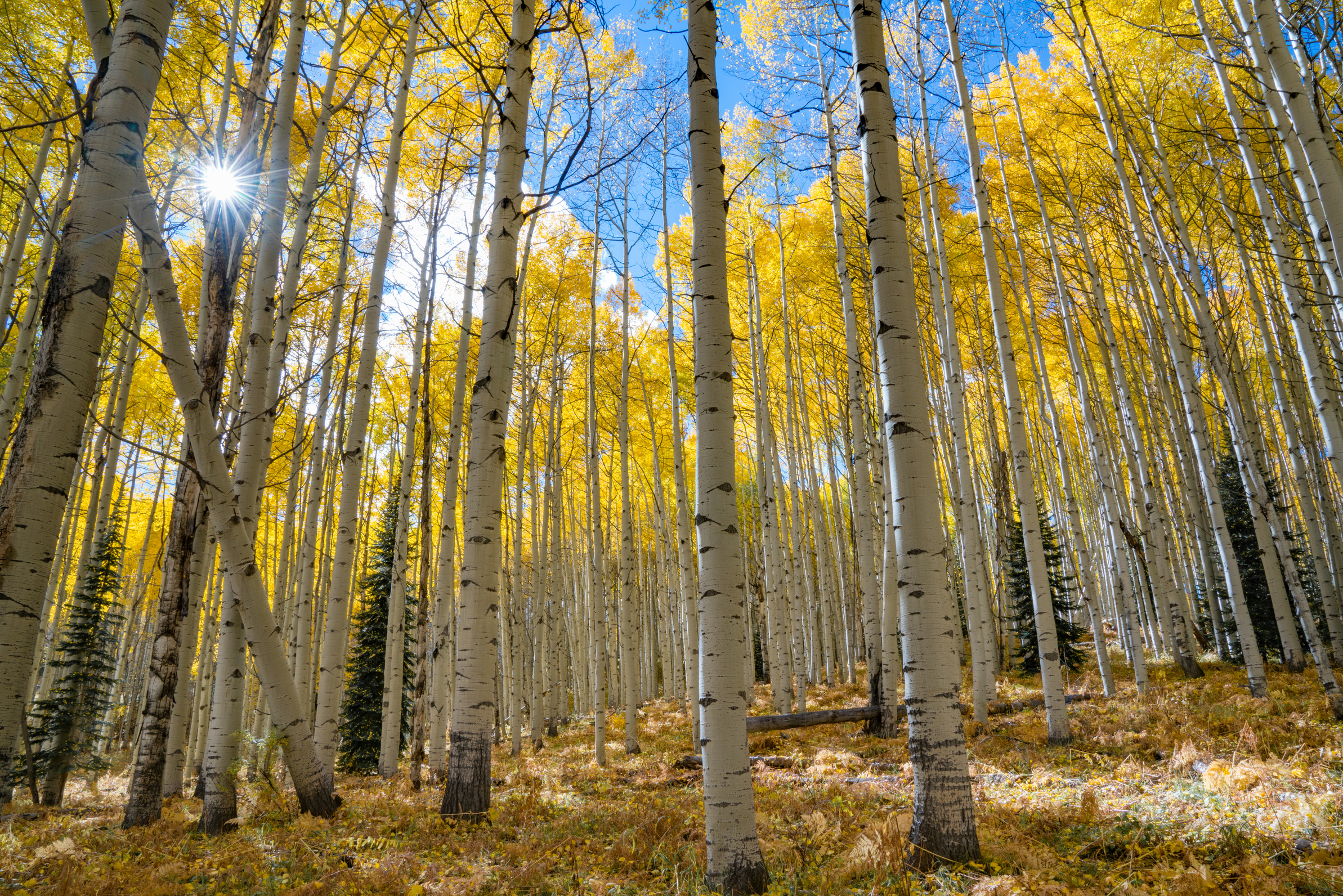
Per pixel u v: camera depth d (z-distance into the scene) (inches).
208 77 354.6
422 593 381.1
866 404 585.6
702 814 239.1
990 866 160.4
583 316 630.5
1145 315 548.1
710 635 162.1
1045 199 552.7
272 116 295.3
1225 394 409.1
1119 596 597.0
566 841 223.5
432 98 443.2
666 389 676.7
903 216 187.0
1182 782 233.5
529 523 913.5
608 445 770.8
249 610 236.1
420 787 354.9
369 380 340.5
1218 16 413.7
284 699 260.7
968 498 455.5
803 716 437.4
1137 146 428.5
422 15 388.2
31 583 108.5
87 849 238.7
